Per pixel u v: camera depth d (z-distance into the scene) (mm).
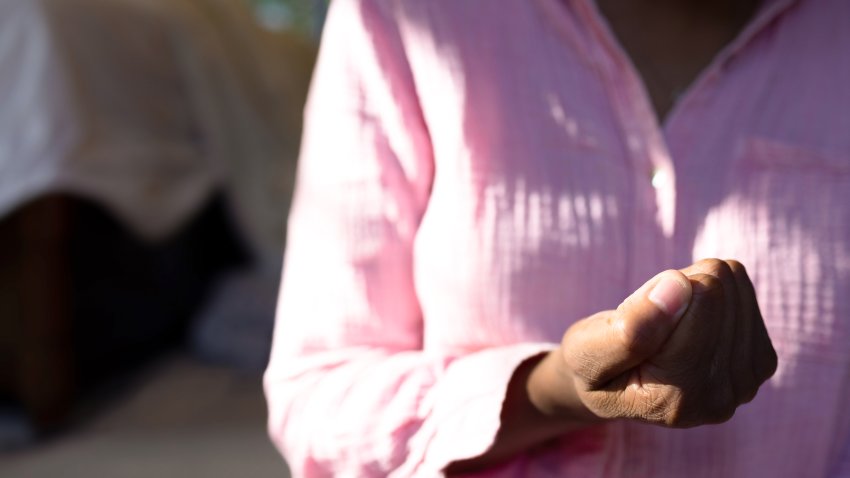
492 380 707
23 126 2770
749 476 758
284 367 818
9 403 2928
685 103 789
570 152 771
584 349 596
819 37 809
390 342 810
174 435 2846
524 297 753
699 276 571
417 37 806
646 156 768
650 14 823
